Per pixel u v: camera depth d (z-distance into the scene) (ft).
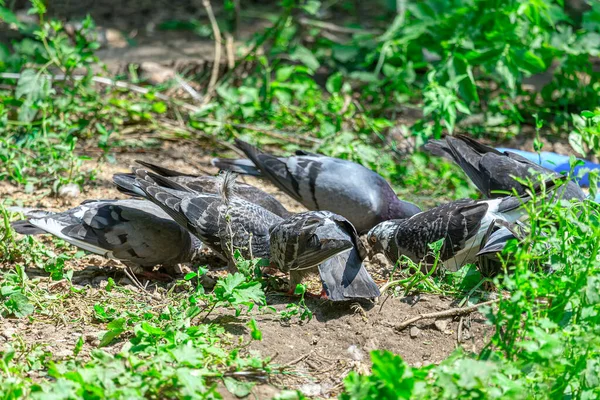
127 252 32.48
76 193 41.22
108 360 22.33
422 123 48.06
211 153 49.47
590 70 54.95
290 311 29.55
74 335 27.84
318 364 26.81
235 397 23.89
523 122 55.88
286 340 27.96
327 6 75.66
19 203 39.34
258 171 41.98
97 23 69.67
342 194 39.27
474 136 53.01
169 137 50.85
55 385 20.93
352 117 52.42
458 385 20.75
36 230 32.68
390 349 27.63
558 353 21.50
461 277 30.96
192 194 33.42
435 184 46.62
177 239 33.04
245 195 36.94
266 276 32.17
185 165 47.32
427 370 22.16
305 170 40.24
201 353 24.70
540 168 36.99
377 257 35.06
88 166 45.47
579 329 22.77
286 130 52.19
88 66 50.90
